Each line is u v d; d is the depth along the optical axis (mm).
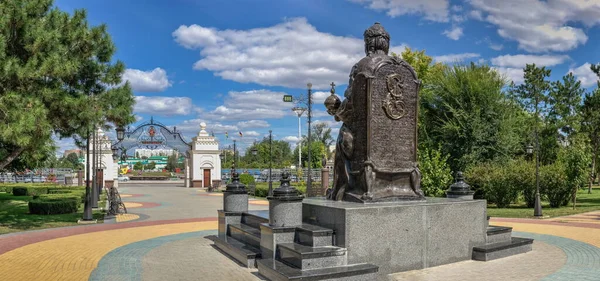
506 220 17219
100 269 8641
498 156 27359
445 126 27875
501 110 27828
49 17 15148
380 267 7926
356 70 9539
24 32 14289
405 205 8336
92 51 15820
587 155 22984
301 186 35312
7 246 11383
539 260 9195
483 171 24344
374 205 8312
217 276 7988
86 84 16562
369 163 8961
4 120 13312
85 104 15062
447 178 23688
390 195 9195
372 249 7852
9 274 8273
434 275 7957
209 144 48656
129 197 33281
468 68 29141
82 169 44250
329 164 64875
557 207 23547
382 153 9211
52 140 14945
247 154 87875
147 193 38531
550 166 23766
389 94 9352
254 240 9398
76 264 9109
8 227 15477
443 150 28453
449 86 28516
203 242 11812
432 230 8617
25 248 11055
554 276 7840
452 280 7629
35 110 13391
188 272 8320
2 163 15836
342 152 9625
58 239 12578
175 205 25750
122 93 16609
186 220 17672
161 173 86000
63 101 14586
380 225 7961
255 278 7785
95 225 16062
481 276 7871
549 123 40281
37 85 14398
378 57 9438
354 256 7648
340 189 9570
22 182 54469
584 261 9109
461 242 9070
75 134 17047
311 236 7711
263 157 82750
